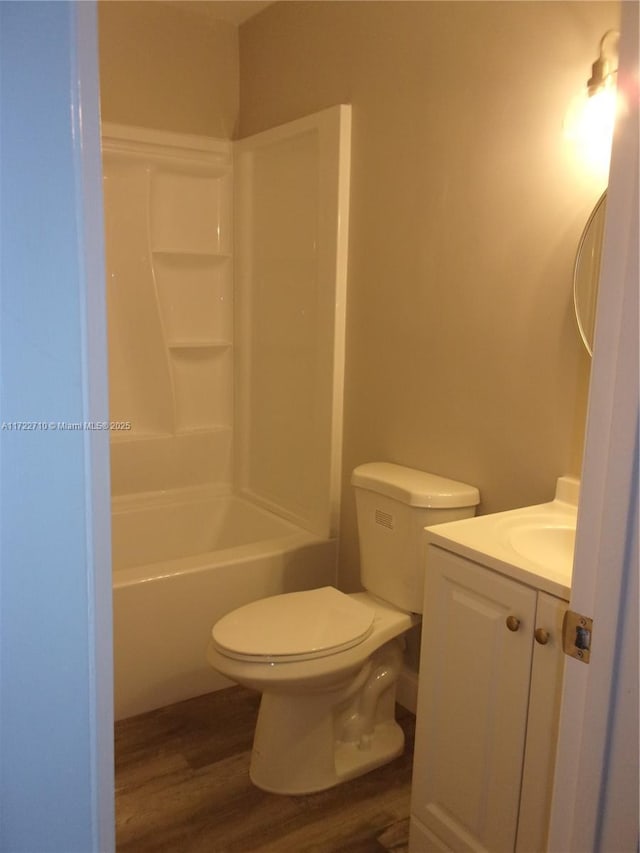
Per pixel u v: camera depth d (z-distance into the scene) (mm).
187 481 3213
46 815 654
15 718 620
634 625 805
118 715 2299
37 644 623
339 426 2648
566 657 905
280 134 2768
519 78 1857
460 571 1538
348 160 2488
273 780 1976
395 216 2314
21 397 582
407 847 1781
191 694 2436
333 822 1868
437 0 2090
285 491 2988
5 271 563
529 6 1820
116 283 2957
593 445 845
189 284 3145
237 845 1782
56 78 574
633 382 783
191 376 3215
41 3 562
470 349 2080
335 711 2084
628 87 771
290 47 2748
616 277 803
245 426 3215
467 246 2059
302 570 2639
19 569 602
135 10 2820
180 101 2975
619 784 843
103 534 653
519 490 1960
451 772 1601
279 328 2951
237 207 3088
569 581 1308
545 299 1839
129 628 2277
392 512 2109
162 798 1943
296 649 1812
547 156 1800
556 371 1825
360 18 2391
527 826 1419
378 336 2432
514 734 1429
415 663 2359
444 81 2086
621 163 786
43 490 605
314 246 2705
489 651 1479
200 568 2389
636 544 794
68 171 587
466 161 2037
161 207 3025
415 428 2305
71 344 605
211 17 2988
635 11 755
